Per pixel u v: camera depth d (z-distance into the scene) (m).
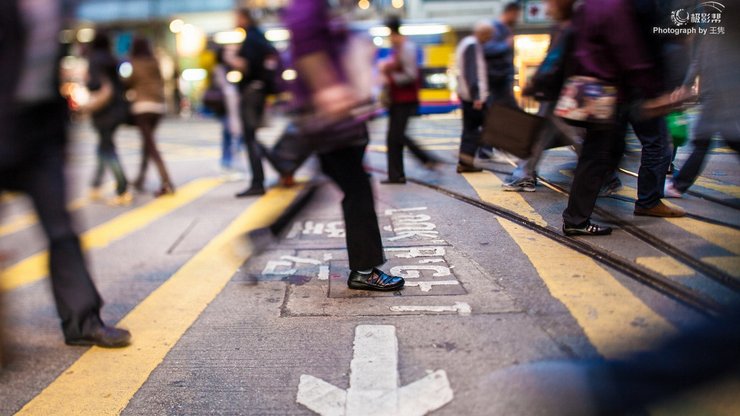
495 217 5.18
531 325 3.19
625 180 5.85
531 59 7.66
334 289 3.94
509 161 7.74
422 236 4.82
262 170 7.25
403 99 6.61
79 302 3.39
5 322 2.88
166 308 3.93
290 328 3.42
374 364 2.93
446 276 3.98
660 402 2.43
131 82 7.46
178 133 19.06
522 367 2.78
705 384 2.43
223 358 3.15
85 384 3.01
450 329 3.23
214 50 8.31
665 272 3.59
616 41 3.72
